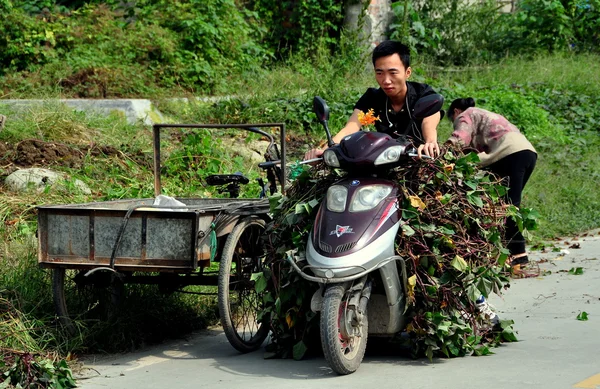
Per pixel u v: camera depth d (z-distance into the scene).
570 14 19.03
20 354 4.75
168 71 13.46
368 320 5.08
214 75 13.70
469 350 5.19
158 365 5.25
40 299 5.89
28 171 8.50
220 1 15.09
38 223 5.29
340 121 12.25
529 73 16.41
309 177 5.37
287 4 16.97
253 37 16.52
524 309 6.51
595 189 11.73
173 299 6.39
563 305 6.59
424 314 5.02
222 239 5.68
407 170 5.15
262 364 5.18
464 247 5.09
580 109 14.76
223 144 10.69
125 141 10.16
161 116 11.70
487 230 5.21
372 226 4.86
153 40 13.85
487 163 7.88
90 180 8.78
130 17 15.20
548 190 11.23
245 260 5.86
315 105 5.42
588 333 5.64
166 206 5.78
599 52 18.70
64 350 5.38
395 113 5.66
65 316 5.50
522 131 13.41
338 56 15.16
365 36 16.62
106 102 11.31
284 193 6.06
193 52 14.00
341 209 4.95
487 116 7.94
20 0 15.58
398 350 5.41
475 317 5.23
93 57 13.24
